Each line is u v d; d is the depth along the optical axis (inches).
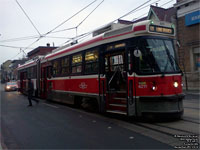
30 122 298.4
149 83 255.8
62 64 448.8
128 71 269.1
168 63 269.1
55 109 415.5
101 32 352.8
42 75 593.3
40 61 614.2
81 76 366.6
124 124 265.3
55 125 274.8
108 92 301.7
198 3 706.2
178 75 270.1
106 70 308.8
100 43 318.0
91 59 339.9
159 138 204.4
